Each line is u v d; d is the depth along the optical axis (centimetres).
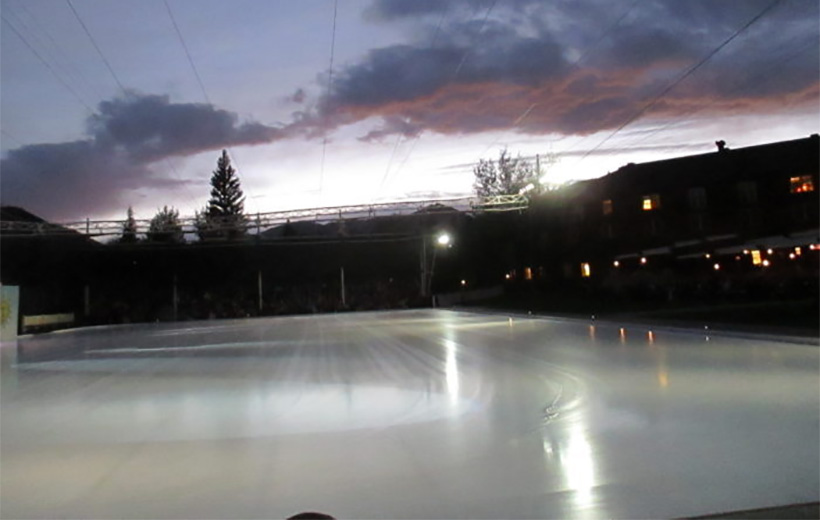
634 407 809
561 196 4491
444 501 487
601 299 3581
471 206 3662
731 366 1139
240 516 475
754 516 432
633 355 1370
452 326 2680
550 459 589
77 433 786
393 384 1103
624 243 4094
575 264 4391
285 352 1803
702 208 3844
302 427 777
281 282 6381
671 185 3959
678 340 1669
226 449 679
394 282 6431
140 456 661
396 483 536
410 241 6200
